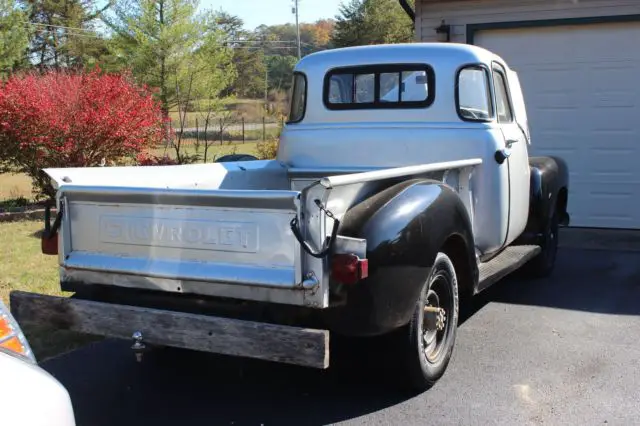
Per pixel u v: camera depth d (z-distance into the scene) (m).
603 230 9.79
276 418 3.83
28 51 37.06
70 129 11.41
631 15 9.35
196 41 26.05
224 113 31.44
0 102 11.16
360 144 5.43
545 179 6.47
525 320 5.56
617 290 6.53
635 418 3.76
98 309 3.65
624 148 9.70
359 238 3.38
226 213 3.39
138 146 12.11
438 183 4.20
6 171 12.04
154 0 25.41
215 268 3.43
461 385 4.23
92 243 3.81
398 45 5.47
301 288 3.23
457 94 5.21
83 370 4.57
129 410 3.96
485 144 5.10
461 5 10.17
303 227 3.21
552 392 4.11
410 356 3.87
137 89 13.34
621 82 9.61
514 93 6.05
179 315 3.46
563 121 9.95
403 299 3.60
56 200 3.87
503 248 5.71
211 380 4.42
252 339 3.31
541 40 9.93
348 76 5.54
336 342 3.96
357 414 3.86
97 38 41.69
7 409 2.05
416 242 3.67
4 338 2.51
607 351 4.81
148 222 3.61
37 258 7.70
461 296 4.83
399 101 5.38
